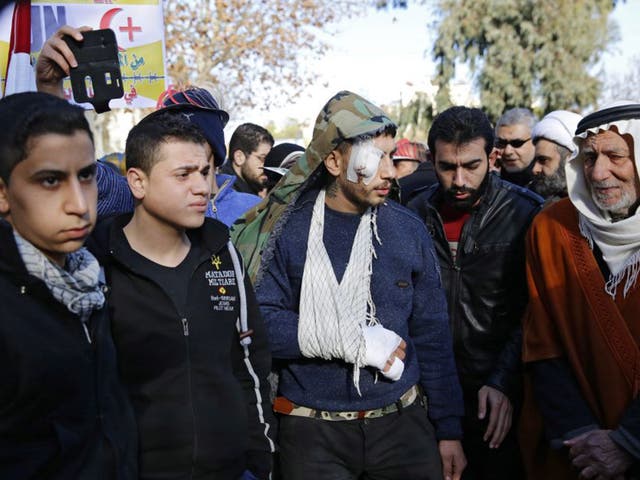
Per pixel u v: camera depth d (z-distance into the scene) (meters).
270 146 5.81
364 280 2.66
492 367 3.16
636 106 2.62
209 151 2.88
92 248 2.08
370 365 2.58
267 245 2.71
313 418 2.66
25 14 2.36
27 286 1.60
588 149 2.66
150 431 2.00
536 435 2.93
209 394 2.08
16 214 1.59
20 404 1.56
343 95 2.70
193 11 14.96
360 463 2.68
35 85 2.34
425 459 2.72
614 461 2.54
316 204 2.77
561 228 2.84
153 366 2.02
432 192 3.41
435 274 2.87
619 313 2.66
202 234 2.21
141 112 15.59
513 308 3.16
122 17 3.50
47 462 1.60
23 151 1.54
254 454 2.30
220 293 2.19
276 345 2.62
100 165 2.56
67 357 1.62
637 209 2.63
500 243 3.13
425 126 19.09
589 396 2.72
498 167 5.29
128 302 2.03
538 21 19.91
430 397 2.86
